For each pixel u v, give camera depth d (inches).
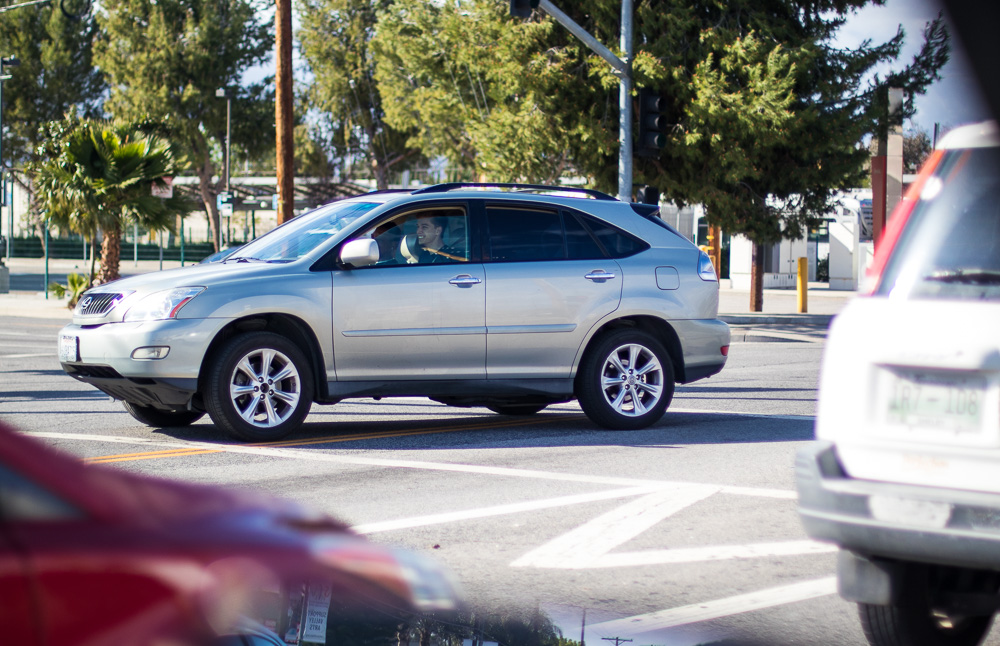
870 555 158.1
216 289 362.0
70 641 49.4
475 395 403.2
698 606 189.2
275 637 52.3
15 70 3250.5
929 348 153.9
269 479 305.3
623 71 865.5
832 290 1849.2
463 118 1545.3
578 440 386.6
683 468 331.0
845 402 161.3
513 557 222.8
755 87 1049.5
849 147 1088.2
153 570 50.4
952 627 175.3
